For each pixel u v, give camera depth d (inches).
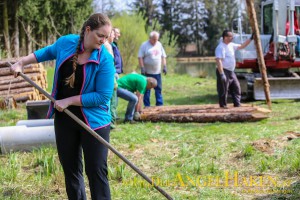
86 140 148.6
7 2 908.0
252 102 482.3
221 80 382.3
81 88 146.3
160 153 256.8
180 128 328.5
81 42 144.3
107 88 146.5
